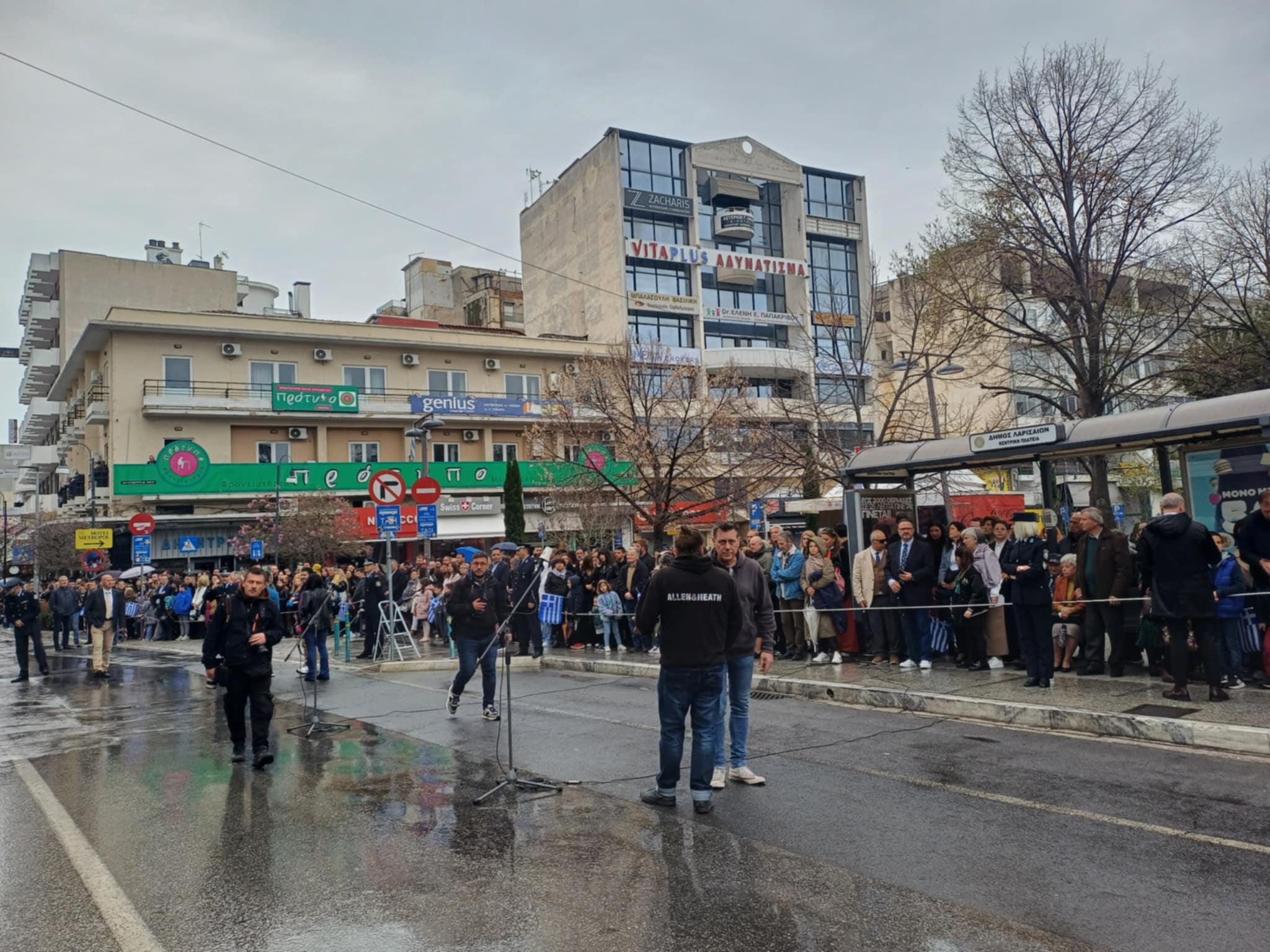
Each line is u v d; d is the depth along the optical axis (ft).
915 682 33.14
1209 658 26.45
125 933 13.78
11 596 52.01
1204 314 73.51
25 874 16.65
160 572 103.50
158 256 184.55
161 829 19.27
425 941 13.19
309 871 16.31
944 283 72.54
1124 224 64.28
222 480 117.60
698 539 19.72
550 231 181.06
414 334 138.00
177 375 122.42
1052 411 104.78
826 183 185.47
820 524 83.97
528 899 14.65
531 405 141.49
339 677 46.65
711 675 19.42
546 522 107.76
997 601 34.22
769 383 159.84
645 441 82.99
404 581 61.87
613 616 50.67
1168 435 33.19
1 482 253.65
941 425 110.73
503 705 34.86
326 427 130.52
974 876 15.10
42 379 163.02
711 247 171.53
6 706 40.73
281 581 75.36
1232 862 15.30
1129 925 13.03
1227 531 34.65
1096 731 25.64
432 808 20.21
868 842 16.99
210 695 41.52
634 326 160.86
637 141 166.40
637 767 23.67
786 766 23.24
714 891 14.74
